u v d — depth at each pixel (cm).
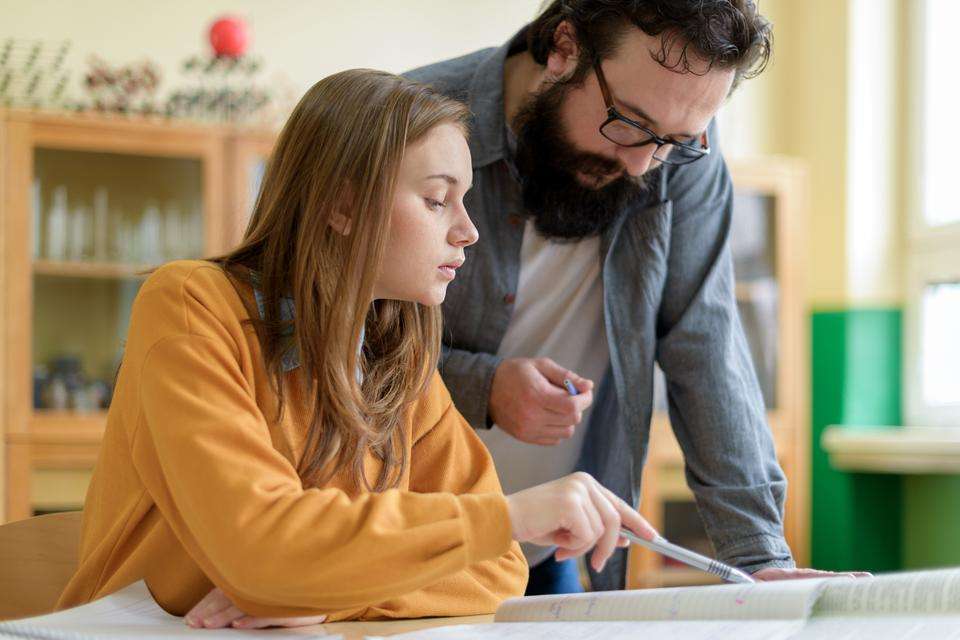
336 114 110
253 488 91
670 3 124
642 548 354
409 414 121
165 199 337
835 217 393
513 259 154
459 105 115
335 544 88
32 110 326
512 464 167
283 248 110
